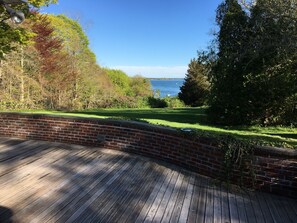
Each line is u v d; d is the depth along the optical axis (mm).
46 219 3342
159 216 3490
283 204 3932
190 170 5074
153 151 5695
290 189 4133
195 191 4246
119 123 6168
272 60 8812
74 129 6609
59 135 6730
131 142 6016
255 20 9094
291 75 8836
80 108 22781
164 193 4129
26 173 4730
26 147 6242
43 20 18203
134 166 5195
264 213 3666
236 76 9609
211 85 10742
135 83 36375
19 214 3430
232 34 9758
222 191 4285
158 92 38562
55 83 21031
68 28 24281
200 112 15992
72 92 22906
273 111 9594
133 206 3713
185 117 12297
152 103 28172
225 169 4512
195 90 30109
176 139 5332
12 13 4660
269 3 8375
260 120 9805
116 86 32188
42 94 19859
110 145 6250
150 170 5020
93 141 6418
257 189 4332
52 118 6785
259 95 9430
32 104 18625
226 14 9883
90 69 24688
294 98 9102
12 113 7145
